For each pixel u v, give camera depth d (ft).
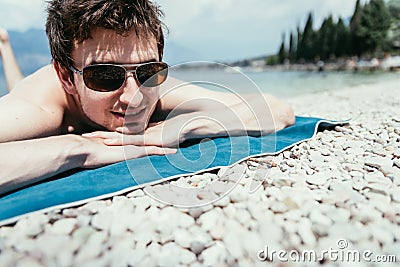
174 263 1.51
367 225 1.63
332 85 11.34
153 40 2.23
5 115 2.11
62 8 2.09
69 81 2.29
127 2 2.07
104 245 1.53
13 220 1.62
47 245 1.51
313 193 1.83
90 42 2.10
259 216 1.68
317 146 2.61
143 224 1.64
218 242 1.58
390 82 10.15
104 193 1.82
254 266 1.50
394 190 1.85
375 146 2.55
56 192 1.81
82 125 2.52
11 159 1.88
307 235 1.58
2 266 1.45
